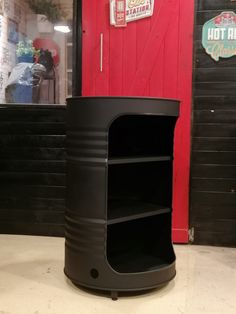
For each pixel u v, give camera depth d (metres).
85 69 3.13
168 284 2.37
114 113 2.07
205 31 2.98
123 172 2.69
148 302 2.13
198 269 2.62
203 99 3.04
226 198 3.07
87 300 2.14
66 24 3.15
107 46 3.09
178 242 3.14
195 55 3.01
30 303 2.10
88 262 2.16
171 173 2.47
